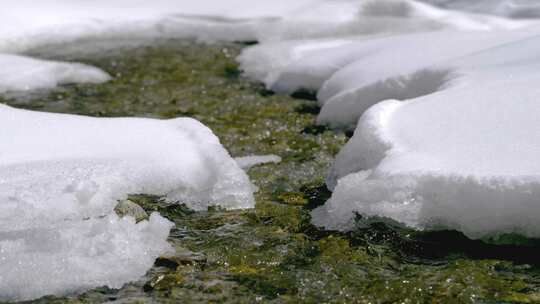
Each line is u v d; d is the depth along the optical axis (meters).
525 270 3.13
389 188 3.47
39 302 2.88
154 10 9.14
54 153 3.91
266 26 8.39
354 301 2.96
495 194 3.20
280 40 8.11
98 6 9.10
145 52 7.79
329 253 3.38
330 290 3.05
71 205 3.41
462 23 7.93
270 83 6.53
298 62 6.51
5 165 3.72
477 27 7.82
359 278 3.15
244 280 3.14
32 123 4.32
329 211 3.70
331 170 4.30
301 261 3.31
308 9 8.73
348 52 6.34
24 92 6.29
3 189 3.46
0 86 6.34
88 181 3.56
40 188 3.49
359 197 3.57
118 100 6.17
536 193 3.12
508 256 3.23
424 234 3.43
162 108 5.95
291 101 6.05
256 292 3.04
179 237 3.51
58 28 8.30
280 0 9.27
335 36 8.09
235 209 3.85
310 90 6.25
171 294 3.00
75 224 3.27
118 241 3.22
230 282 3.12
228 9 9.07
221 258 3.33
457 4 8.50
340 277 3.16
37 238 3.13
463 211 3.30
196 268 3.22
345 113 5.32
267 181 4.34
